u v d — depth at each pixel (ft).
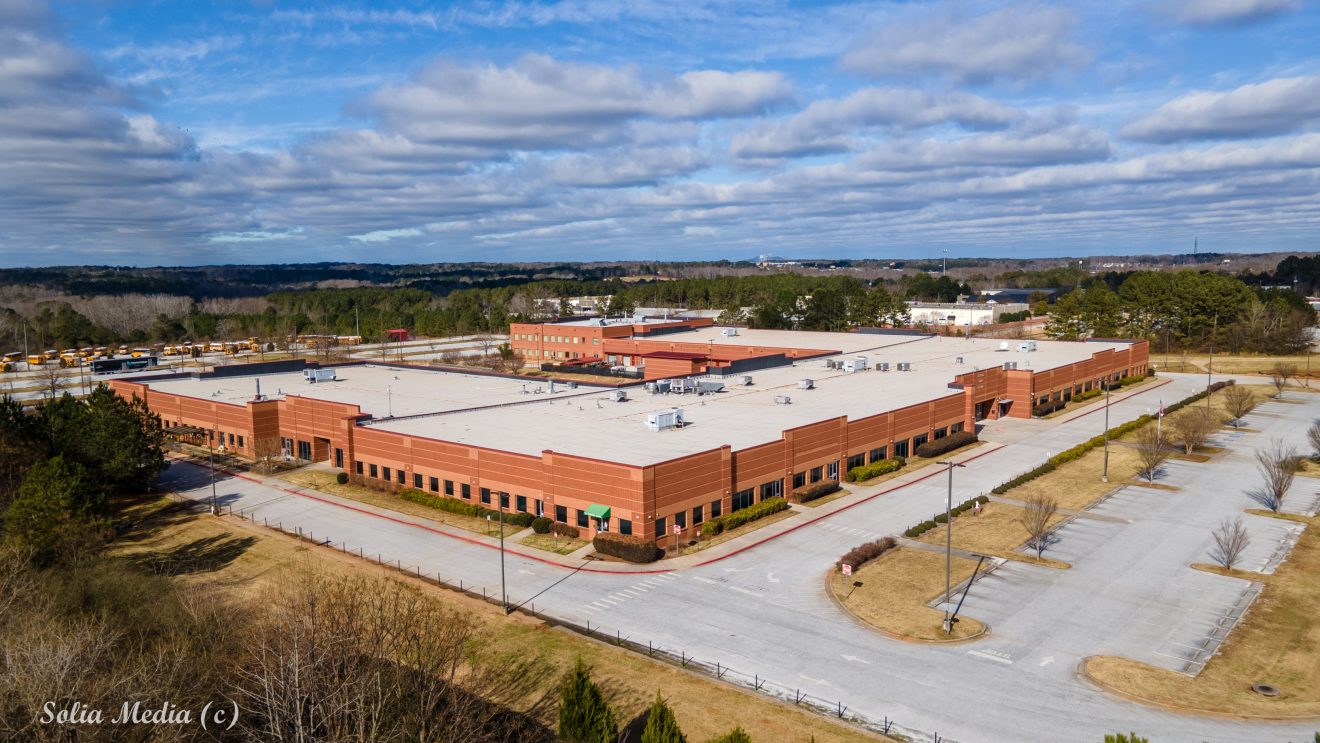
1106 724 125.80
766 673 141.28
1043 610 165.99
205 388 350.02
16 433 224.94
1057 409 380.37
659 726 93.20
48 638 109.81
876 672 141.59
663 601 171.32
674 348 497.46
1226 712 128.47
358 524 223.30
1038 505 202.59
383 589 155.33
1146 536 209.56
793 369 382.01
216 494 254.27
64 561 168.04
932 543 205.26
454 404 304.09
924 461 288.51
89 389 449.06
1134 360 469.98
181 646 121.19
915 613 164.86
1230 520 221.66
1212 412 368.07
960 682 138.21
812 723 126.11
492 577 184.55
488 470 228.02
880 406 292.20
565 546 203.21
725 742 92.84
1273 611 164.35
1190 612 164.55
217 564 193.88
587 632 157.17
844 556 191.72
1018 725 125.49
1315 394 418.10
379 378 375.45
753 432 247.50
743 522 219.20
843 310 651.66
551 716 127.13
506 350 566.36
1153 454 259.60
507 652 148.36
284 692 103.04
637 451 223.10
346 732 101.19
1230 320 571.28
